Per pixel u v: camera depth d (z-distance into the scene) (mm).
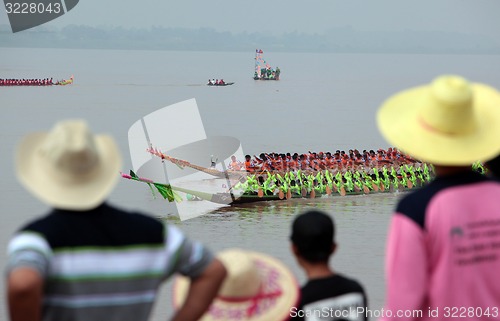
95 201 16234
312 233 21266
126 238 16297
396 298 19469
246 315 20281
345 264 85000
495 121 20906
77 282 15828
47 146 16406
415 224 19625
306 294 21219
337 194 140125
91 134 16641
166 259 16641
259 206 128875
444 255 19656
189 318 16844
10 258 15367
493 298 20016
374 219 117000
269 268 21531
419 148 20344
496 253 19859
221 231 109000
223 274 17266
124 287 16203
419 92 21734
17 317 14805
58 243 15773
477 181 20516
